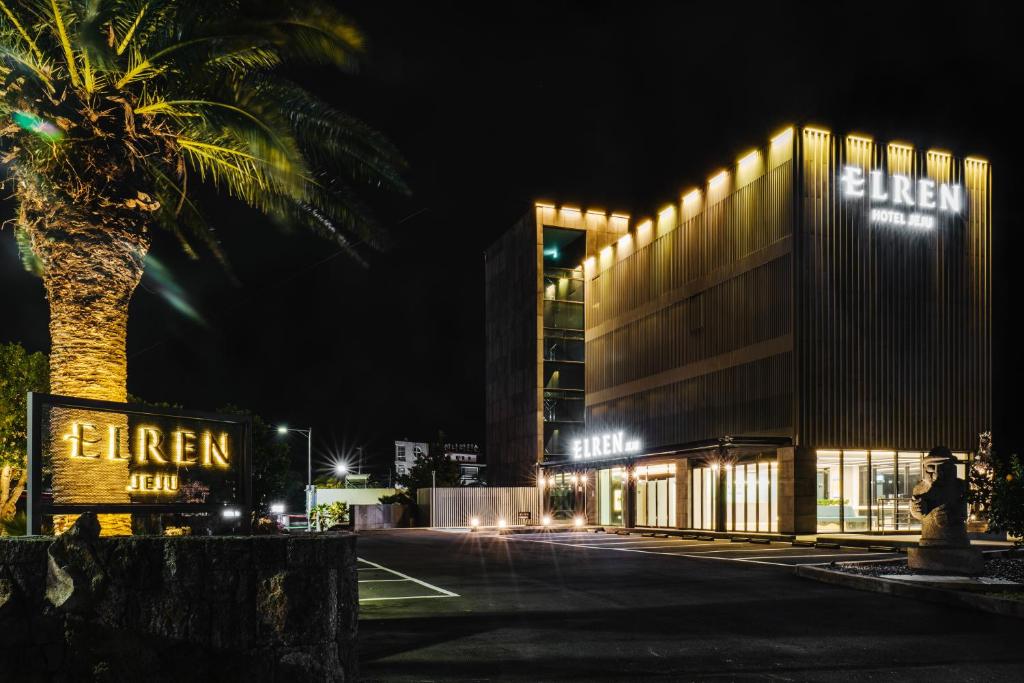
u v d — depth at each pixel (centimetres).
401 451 9056
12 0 1034
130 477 739
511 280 6384
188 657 559
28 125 1001
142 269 1074
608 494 4759
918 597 1369
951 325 3519
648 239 4634
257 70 1212
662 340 4434
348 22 1083
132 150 1055
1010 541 2478
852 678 797
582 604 1323
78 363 1000
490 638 1005
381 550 2830
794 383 3312
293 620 575
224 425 823
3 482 2555
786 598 1387
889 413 3391
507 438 6316
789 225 3425
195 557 569
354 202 1336
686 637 1012
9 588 553
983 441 3177
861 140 3506
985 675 813
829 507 3278
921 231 3531
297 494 8300
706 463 3791
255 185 1338
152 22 1055
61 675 544
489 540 3491
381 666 841
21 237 1527
